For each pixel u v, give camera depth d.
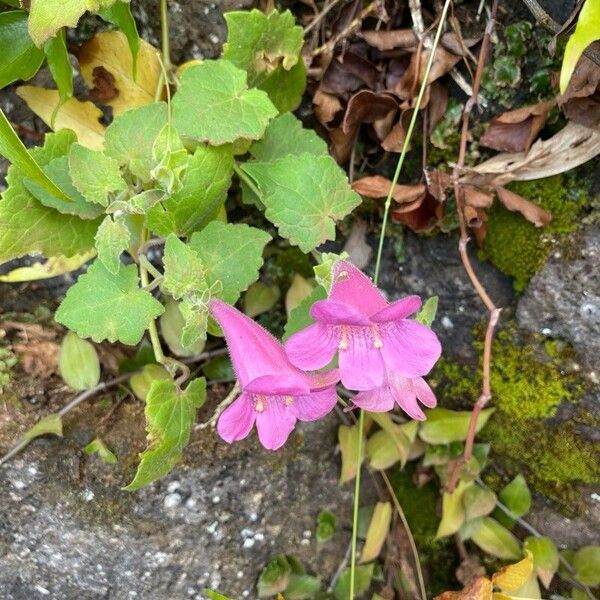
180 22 0.29
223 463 0.32
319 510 0.35
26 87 0.29
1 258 0.26
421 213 0.31
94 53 0.28
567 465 0.34
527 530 0.35
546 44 0.28
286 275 0.34
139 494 0.31
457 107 0.30
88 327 0.25
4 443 0.30
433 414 0.34
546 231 0.30
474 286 0.32
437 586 0.37
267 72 0.28
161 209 0.25
